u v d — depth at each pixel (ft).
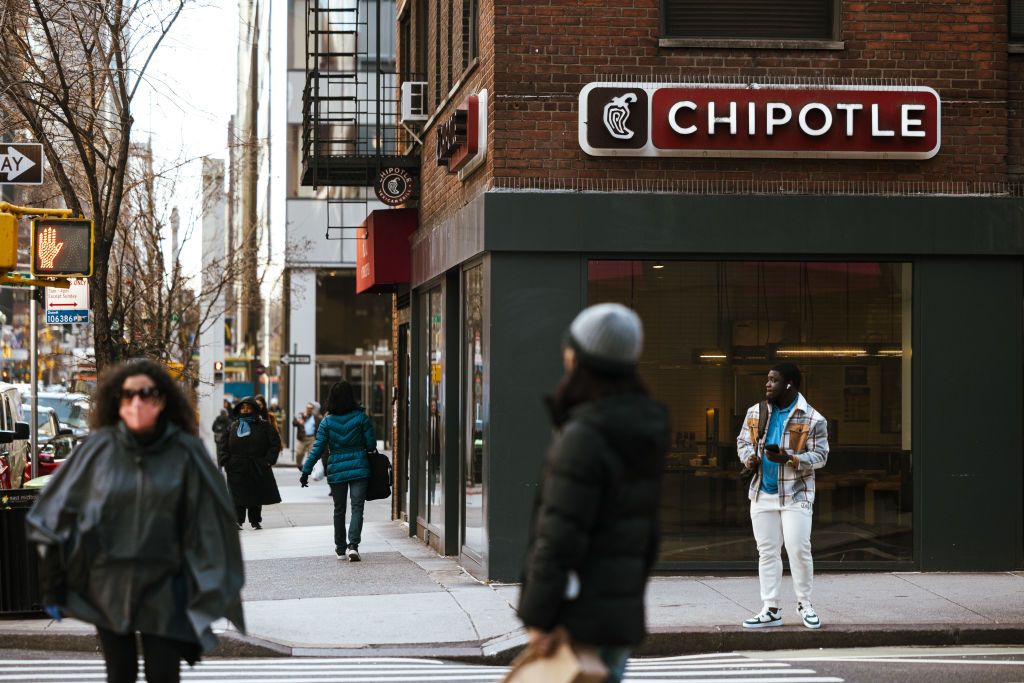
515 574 42.45
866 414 43.52
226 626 34.63
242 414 66.28
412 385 61.05
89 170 55.93
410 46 66.54
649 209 42.27
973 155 43.70
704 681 29.32
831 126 42.78
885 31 43.45
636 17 42.75
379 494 51.01
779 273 43.37
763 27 43.42
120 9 54.44
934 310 43.39
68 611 18.98
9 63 53.57
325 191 162.09
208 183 110.73
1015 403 43.52
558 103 42.39
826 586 40.81
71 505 19.04
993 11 43.75
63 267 45.11
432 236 53.98
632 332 15.75
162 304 102.99
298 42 163.22
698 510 43.21
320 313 168.66
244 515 68.69
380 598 40.32
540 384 42.01
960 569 43.42
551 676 15.20
